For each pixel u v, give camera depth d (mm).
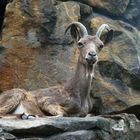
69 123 11844
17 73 15266
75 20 16109
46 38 15648
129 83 15844
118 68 15750
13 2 15680
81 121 11945
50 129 11719
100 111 15320
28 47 15469
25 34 15547
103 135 12172
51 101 13000
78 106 13047
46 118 12141
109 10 17234
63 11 16078
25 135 11656
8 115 12562
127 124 13094
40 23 15641
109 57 15742
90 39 13336
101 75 15664
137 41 16812
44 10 15734
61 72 15391
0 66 15203
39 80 15297
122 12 17438
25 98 12961
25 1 15672
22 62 15367
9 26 15531
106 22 16688
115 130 12617
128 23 17734
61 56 15594
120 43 16266
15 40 15445
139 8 17922
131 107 15305
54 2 16391
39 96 13195
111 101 15305
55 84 15266
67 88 13273
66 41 15719
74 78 13336
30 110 12906
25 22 15578
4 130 11469
